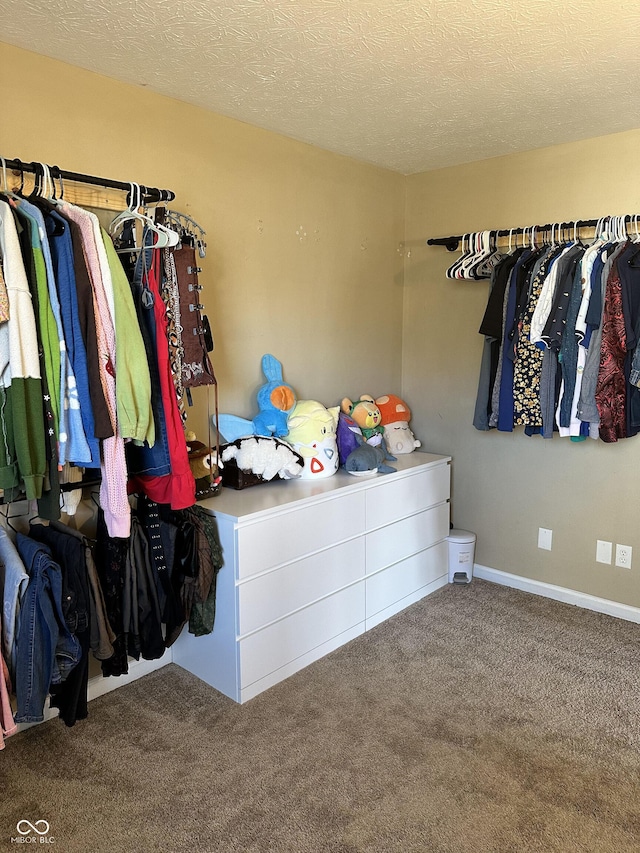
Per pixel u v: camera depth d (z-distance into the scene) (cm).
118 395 189
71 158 216
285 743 209
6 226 164
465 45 192
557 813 178
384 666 257
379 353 353
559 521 316
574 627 290
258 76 219
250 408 288
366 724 219
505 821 175
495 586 337
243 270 277
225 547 228
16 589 185
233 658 231
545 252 280
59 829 173
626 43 190
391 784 190
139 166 235
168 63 209
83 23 181
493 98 237
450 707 229
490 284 318
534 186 305
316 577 257
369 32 184
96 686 236
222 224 266
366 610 286
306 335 310
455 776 193
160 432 206
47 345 175
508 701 232
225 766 198
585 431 269
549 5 167
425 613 305
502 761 200
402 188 353
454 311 341
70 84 212
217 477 252
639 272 255
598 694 236
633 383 254
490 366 300
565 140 289
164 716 224
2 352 166
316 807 181
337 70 213
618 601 302
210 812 179
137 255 207
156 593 223
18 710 187
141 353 193
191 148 251
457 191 334
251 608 232
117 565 216
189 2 167
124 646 221
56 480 179
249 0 166
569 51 196
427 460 321
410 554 310
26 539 198
